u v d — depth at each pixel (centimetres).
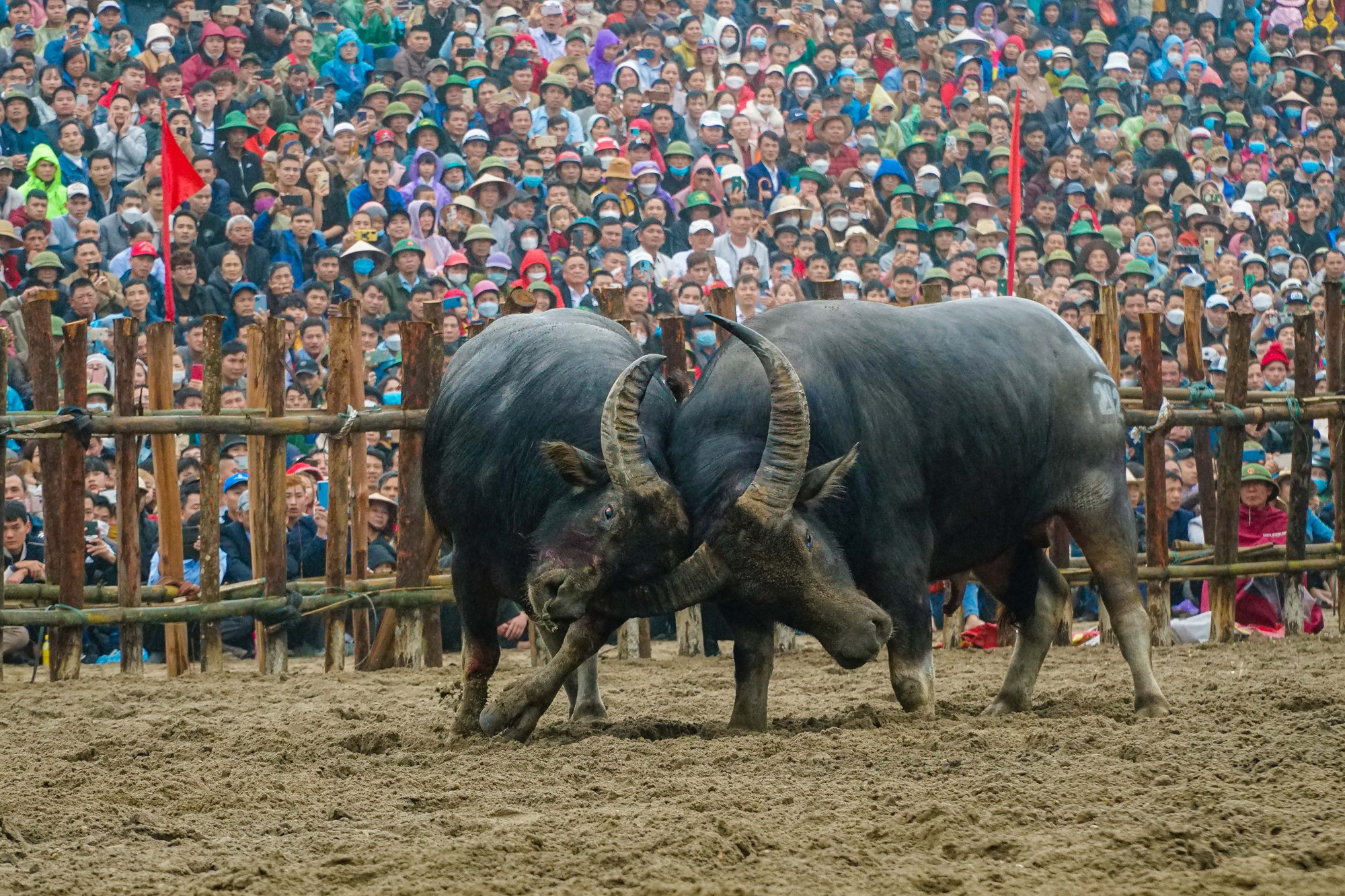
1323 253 8544
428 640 4094
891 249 7412
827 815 1878
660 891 1561
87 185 6322
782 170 7669
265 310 6056
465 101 7088
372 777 2261
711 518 2325
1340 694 2825
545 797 2053
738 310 6319
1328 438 6494
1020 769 2147
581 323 2791
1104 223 8106
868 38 8500
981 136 8125
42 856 1791
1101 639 4353
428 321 4053
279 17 7206
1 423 3762
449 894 1577
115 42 6731
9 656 4409
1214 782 2028
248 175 6438
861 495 2533
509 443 2544
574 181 6912
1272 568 4434
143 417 3869
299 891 1617
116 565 4484
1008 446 2747
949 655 4159
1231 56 9406
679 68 7844
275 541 3934
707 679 3656
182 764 2430
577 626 2433
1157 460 4331
